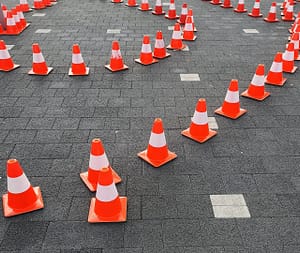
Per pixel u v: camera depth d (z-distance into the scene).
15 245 3.18
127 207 3.59
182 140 4.69
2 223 3.39
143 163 4.23
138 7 11.60
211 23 10.03
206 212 3.54
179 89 6.12
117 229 3.34
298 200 3.72
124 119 5.16
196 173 4.09
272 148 4.57
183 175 4.05
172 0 10.20
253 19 10.51
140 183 3.92
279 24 10.09
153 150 4.18
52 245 3.18
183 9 9.76
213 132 4.82
